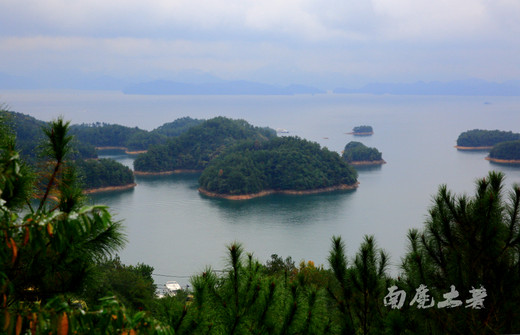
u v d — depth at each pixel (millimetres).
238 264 5988
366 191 154625
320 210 127000
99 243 4012
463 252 6828
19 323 2986
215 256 87375
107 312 3168
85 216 3248
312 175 154875
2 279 3158
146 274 32594
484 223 6594
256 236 100312
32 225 3188
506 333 6516
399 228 107750
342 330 6723
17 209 3867
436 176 179375
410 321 6949
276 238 98812
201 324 5305
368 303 7195
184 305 5410
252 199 142625
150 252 90312
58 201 3969
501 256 6594
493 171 7051
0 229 3145
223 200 139875
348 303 7227
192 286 5750
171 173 189875
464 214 6750
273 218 117125
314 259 84250
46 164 4027
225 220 114938
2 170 3223
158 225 109750
